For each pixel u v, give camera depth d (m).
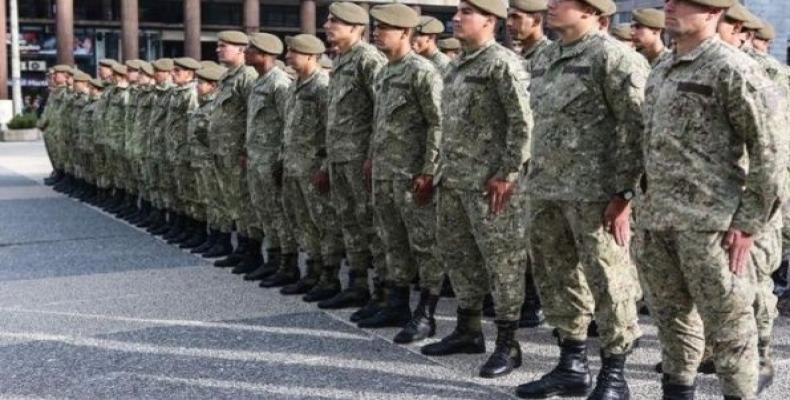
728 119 6.47
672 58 6.86
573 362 8.18
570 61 7.61
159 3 68.00
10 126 48.53
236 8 69.75
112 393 8.28
